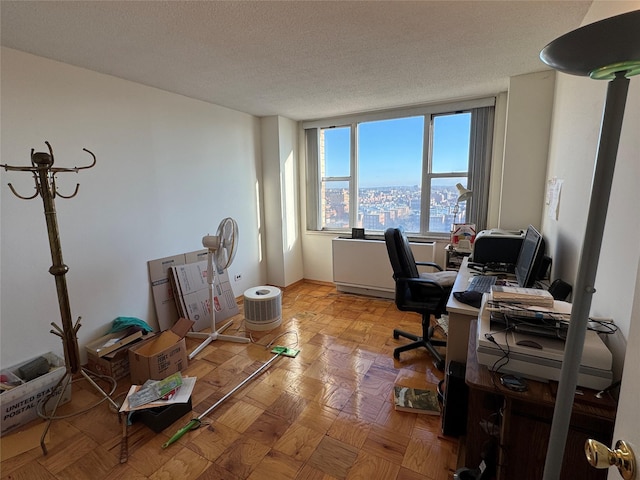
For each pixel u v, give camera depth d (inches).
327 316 132.8
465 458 56.3
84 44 75.7
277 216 161.9
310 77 101.3
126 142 102.6
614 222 46.9
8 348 80.0
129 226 105.1
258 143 158.2
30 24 66.0
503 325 53.3
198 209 128.7
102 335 99.2
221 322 129.6
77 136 90.5
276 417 74.2
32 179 82.2
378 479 58.2
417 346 100.0
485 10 64.0
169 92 114.9
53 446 66.5
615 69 26.2
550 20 68.0
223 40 74.7
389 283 150.2
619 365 43.8
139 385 85.8
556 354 45.5
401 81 107.0
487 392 50.8
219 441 67.4
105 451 65.1
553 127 97.1
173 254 120.1
